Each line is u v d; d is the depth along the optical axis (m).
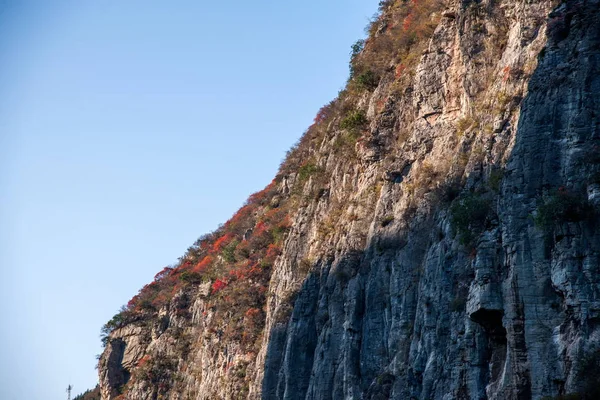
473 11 56.97
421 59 61.09
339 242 66.00
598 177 39.69
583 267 38.75
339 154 75.44
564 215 39.66
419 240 54.56
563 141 41.69
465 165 51.62
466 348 45.31
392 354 53.78
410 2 75.56
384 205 59.44
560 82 42.78
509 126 48.44
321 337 64.06
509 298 40.94
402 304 54.09
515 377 39.81
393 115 65.88
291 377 68.12
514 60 50.47
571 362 37.91
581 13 43.75
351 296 59.66
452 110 57.66
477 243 45.34
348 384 57.56
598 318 37.78
